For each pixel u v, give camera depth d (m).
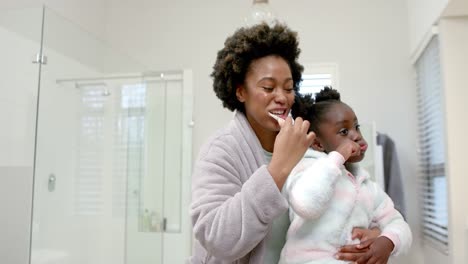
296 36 0.90
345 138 0.93
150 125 2.61
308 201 0.75
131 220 2.51
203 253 0.79
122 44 2.91
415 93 2.48
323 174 0.77
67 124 2.21
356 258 0.77
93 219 2.38
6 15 1.90
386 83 2.52
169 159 2.58
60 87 2.13
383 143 2.28
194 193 0.75
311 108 1.00
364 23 2.59
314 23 2.64
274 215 0.66
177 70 2.62
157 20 2.89
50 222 2.12
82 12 2.70
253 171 0.81
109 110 2.44
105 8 2.96
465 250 1.82
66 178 2.22
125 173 2.52
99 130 2.40
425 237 2.32
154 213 2.53
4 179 1.90
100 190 2.41
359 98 2.53
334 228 0.79
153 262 2.48
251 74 0.83
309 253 0.79
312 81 2.58
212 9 2.82
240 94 0.88
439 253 2.07
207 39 2.80
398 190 2.20
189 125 2.56
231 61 0.86
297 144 0.70
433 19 2.01
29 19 1.98
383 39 2.56
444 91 1.92
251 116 0.86
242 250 0.66
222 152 0.79
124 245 2.48
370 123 2.25
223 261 0.75
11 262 1.92
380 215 0.91
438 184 2.12
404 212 2.18
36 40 1.99
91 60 2.29
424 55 2.29
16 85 1.93
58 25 2.08
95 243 2.38
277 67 0.81
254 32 0.84
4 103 1.88
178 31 2.85
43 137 2.07
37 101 2.02
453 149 1.89
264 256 0.78
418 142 2.45
